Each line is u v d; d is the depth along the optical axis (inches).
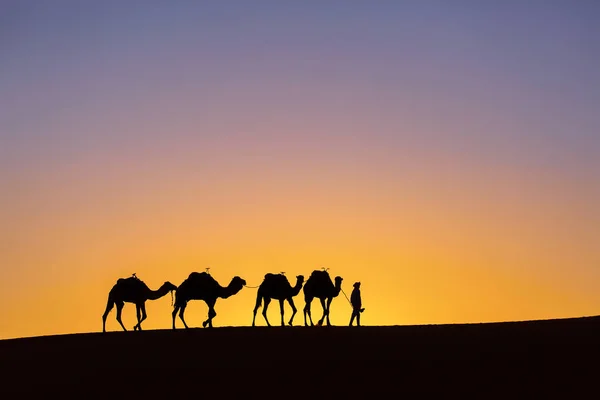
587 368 1168.2
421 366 1197.7
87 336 1542.8
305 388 1114.1
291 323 1705.2
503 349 1279.5
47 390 1141.1
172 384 1143.6
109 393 1117.1
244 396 1091.3
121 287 1644.9
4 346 1491.1
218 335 1456.7
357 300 1627.7
